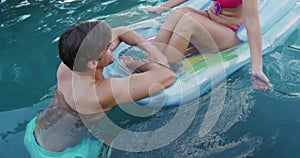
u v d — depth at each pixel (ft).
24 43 8.62
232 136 5.91
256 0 6.46
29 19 9.45
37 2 10.09
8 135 6.28
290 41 7.95
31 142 5.89
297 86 6.87
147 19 7.73
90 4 9.93
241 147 5.78
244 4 6.50
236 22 7.29
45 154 5.65
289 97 6.63
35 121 6.22
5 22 9.37
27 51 8.38
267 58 7.49
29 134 6.05
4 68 7.93
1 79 7.68
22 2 10.12
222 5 7.11
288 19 7.84
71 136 5.75
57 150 5.66
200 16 7.03
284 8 7.80
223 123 6.09
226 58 6.97
